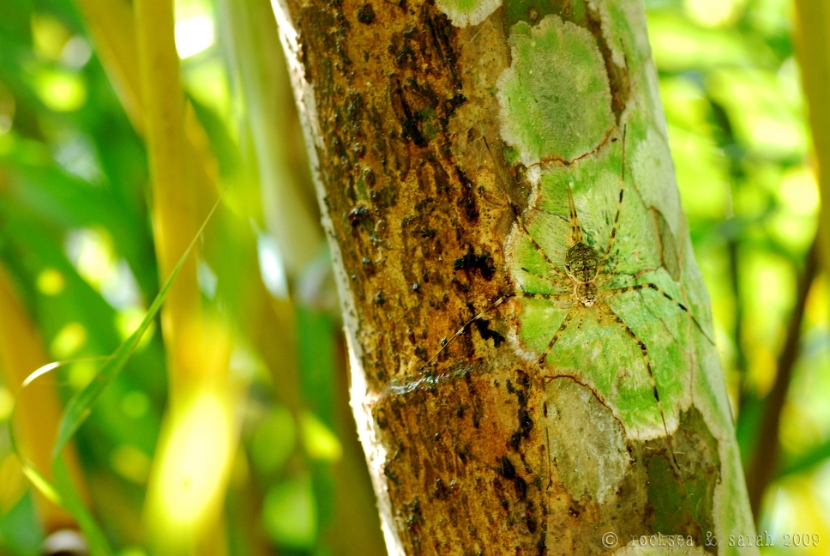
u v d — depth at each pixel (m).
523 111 0.29
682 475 0.29
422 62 0.29
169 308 0.34
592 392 0.29
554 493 0.29
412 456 0.29
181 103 0.33
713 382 0.30
